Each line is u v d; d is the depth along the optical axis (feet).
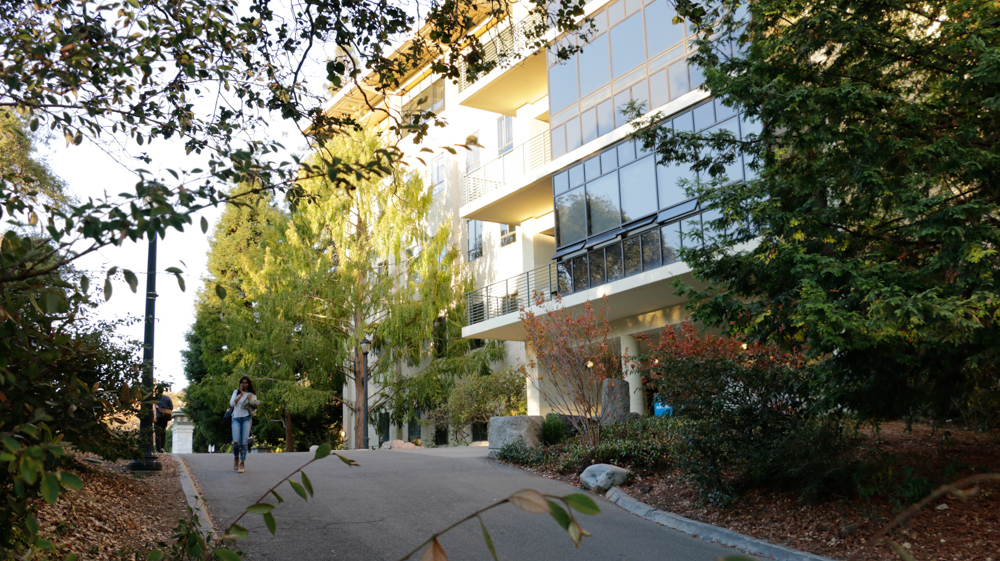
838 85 28.27
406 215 92.84
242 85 22.07
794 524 26.68
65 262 9.66
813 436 28.14
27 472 6.48
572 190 73.46
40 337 11.36
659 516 29.73
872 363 26.81
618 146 68.54
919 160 25.93
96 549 20.04
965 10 26.48
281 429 115.44
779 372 29.84
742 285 31.60
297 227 93.20
